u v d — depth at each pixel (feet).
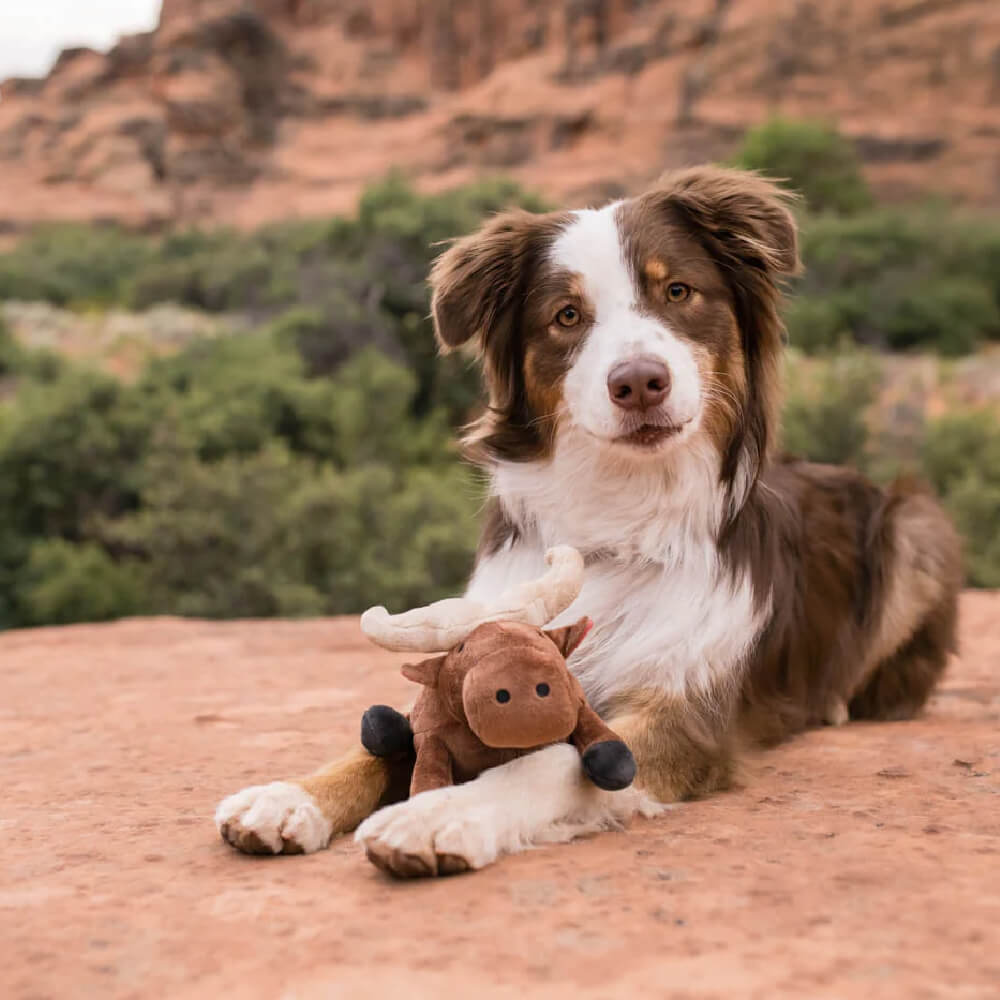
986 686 17.25
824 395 97.86
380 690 17.53
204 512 87.15
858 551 14.78
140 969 6.33
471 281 12.87
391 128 350.84
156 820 9.80
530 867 7.79
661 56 308.40
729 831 8.70
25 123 347.97
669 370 10.93
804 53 294.66
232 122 348.79
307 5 377.71
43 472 99.55
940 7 288.30
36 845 9.09
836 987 5.66
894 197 274.77
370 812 9.04
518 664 8.18
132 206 327.06
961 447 97.71
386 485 89.35
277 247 228.43
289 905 7.23
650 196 12.42
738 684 11.60
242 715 15.49
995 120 280.10
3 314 173.47
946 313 172.35
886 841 8.22
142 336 165.27
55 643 25.67
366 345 141.18
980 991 5.60
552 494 12.41
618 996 5.64
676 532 11.94
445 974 6.01
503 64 347.56
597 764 8.36
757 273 12.46
